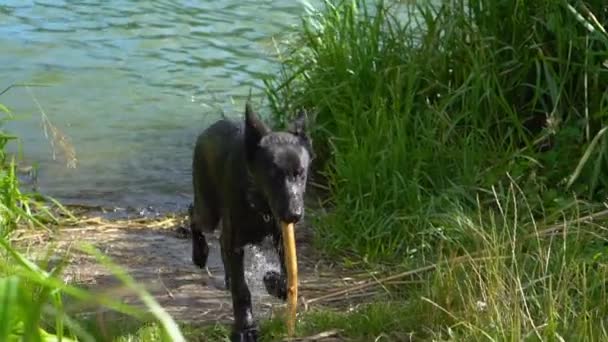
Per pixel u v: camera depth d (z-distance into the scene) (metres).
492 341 6.41
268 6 16.17
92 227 9.75
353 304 7.89
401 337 7.19
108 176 11.16
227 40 14.85
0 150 9.66
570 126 9.45
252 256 8.84
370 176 9.19
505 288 6.95
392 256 8.65
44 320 6.75
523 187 9.09
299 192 6.72
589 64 9.27
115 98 13.15
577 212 8.23
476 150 9.37
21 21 15.67
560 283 7.18
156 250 9.17
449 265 7.65
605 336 6.57
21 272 3.96
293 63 11.47
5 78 13.66
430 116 9.64
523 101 9.92
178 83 13.52
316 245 9.02
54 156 11.58
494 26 10.06
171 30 15.31
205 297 8.12
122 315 7.44
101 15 15.96
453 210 8.65
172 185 11.02
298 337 7.21
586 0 9.60
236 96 13.02
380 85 10.00
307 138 6.95
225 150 7.21
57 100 13.03
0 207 8.48
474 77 9.62
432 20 10.34
